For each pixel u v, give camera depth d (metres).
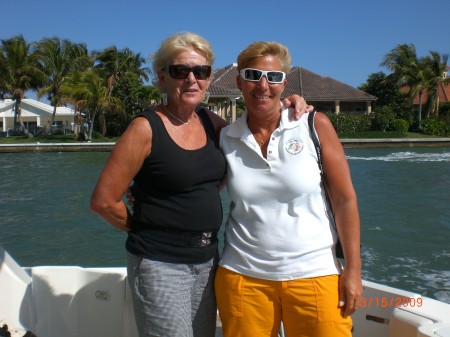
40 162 29.70
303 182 2.22
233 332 2.36
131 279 2.32
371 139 41.16
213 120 2.50
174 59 2.27
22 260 9.12
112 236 10.57
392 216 12.91
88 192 17.62
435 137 44.56
